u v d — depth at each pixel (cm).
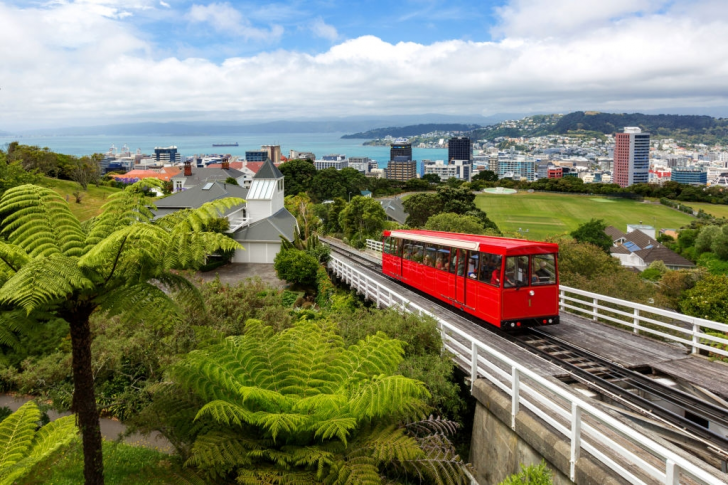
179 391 889
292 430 736
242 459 702
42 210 699
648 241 8425
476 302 1537
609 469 681
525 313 1409
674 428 842
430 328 1230
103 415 1349
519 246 1405
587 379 1085
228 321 1691
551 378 1050
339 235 6381
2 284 619
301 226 4328
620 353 1241
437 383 1059
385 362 874
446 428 957
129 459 1008
